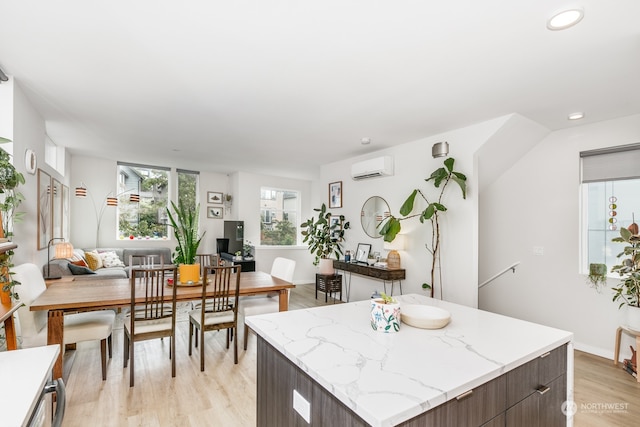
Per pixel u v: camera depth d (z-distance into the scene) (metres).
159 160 5.64
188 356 3.01
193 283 3.00
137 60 2.16
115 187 5.88
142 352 3.08
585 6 1.58
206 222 6.83
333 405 0.94
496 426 1.05
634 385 2.61
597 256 3.30
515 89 2.56
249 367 2.79
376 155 4.72
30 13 1.66
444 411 0.90
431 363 1.07
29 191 2.88
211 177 6.93
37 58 2.14
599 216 3.30
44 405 1.00
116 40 1.92
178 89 2.61
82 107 3.01
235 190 6.81
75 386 2.42
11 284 1.88
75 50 2.04
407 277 4.16
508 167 3.91
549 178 3.60
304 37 1.88
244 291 2.95
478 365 1.06
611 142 3.18
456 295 3.56
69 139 4.23
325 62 2.17
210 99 2.81
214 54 2.08
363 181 4.96
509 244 3.92
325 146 4.46
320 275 5.45
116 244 5.91
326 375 0.97
